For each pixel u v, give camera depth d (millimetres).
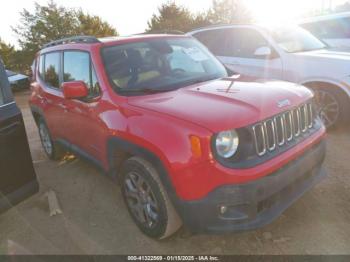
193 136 2229
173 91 2961
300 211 3031
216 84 3043
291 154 2480
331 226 2793
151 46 3584
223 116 2287
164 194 2512
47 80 4465
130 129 2633
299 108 2713
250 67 5535
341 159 4008
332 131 4965
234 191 2209
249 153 2297
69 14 23922
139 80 3166
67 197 3816
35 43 22844
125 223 3160
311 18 7926
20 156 2867
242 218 2281
